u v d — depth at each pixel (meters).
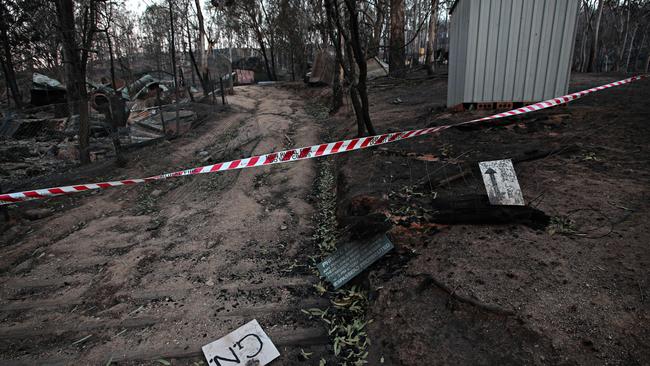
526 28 6.35
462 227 3.37
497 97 6.79
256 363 2.64
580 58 24.67
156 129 12.57
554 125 5.55
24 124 13.12
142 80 19.30
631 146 4.40
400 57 17.39
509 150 4.85
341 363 2.54
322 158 7.56
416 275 2.94
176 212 5.66
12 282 3.98
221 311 3.27
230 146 9.62
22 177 8.73
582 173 3.91
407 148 5.68
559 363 2.01
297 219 5.00
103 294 3.64
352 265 3.46
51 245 4.80
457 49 7.41
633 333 2.06
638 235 2.79
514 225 3.24
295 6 29.38
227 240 4.55
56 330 3.20
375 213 3.71
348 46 6.87
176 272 3.94
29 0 16.33
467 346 2.26
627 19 23.73
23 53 24.41
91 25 9.45
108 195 6.58
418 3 28.53
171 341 2.95
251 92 24.19
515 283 2.56
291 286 3.56
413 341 2.41
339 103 12.36
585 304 2.29
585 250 2.75
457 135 5.82
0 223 5.55
